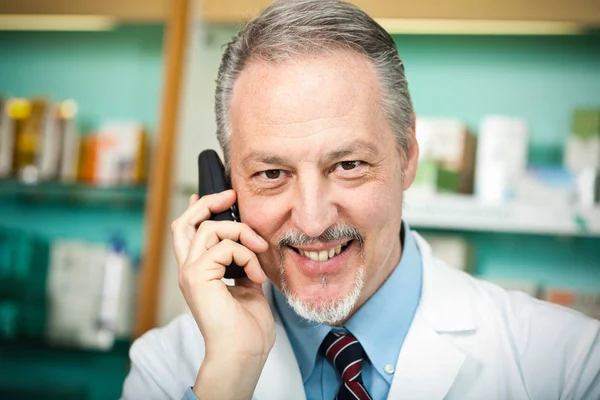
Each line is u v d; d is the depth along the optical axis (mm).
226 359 932
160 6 2145
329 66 878
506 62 2217
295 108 869
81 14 2182
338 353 1021
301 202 892
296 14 896
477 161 2016
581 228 1858
